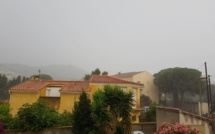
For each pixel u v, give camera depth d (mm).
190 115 11586
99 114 11828
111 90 12688
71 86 23703
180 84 61219
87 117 12695
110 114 11922
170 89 64625
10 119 13922
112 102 12586
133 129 16672
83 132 12281
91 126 12555
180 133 9469
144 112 24391
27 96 22703
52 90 25625
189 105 61688
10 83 72938
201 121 11391
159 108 14422
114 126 12078
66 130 13375
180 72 61656
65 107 21766
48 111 14422
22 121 13328
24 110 13680
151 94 70875
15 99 22641
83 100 13078
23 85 24281
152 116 22766
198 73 61000
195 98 66500
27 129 13133
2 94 65750
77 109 12984
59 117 14664
